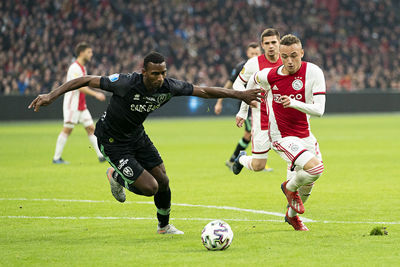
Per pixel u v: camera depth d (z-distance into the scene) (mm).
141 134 12016
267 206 15523
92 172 22562
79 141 36375
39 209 15172
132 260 10078
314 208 15164
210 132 42531
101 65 56875
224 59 64625
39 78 53750
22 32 56156
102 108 52344
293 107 12148
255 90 12086
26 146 33125
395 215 14141
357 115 62469
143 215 14398
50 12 58719
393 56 72500
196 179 20672
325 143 34062
